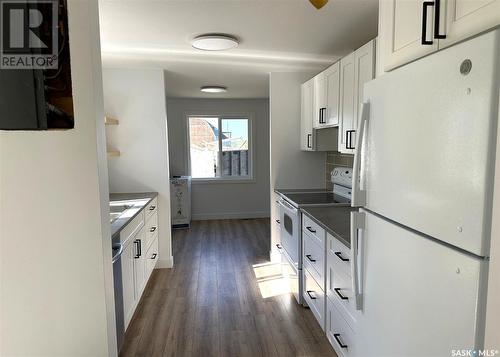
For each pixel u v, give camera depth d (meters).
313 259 2.49
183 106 5.84
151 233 3.33
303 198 3.19
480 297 0.77
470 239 0.80
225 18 2.07
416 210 1.01
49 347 1.49
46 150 1.43
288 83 3.70
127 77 3.51
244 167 6.21
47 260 1.46
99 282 1.49
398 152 1.10
